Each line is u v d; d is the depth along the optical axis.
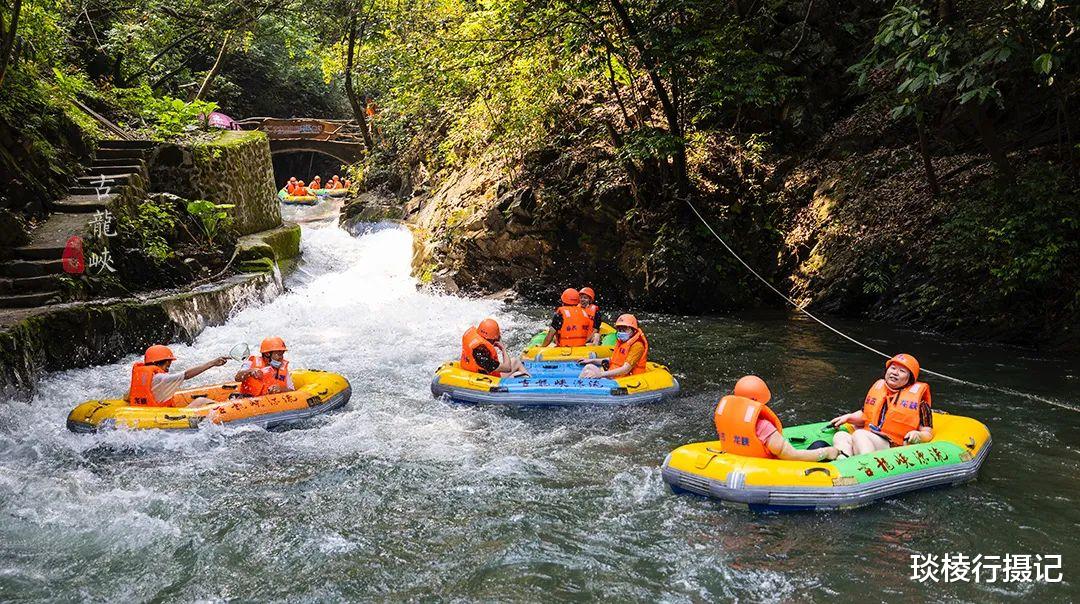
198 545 6.11
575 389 9.24
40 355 10.15
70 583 5.58
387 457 7.88
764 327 13.77
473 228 17.41
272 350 8.95
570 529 6.29
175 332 12.57
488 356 9.70
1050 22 10.24
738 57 14.64
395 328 13.87
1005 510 6.45
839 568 5.61
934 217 13.85
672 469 6.76
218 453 7.97
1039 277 11.51
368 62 22.28
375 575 5.66
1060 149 12.63
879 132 15.59
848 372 10.77
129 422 8.12
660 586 5.46
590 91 18.02
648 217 15.65
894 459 6.60
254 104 37.31
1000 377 10.30
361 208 24.36
